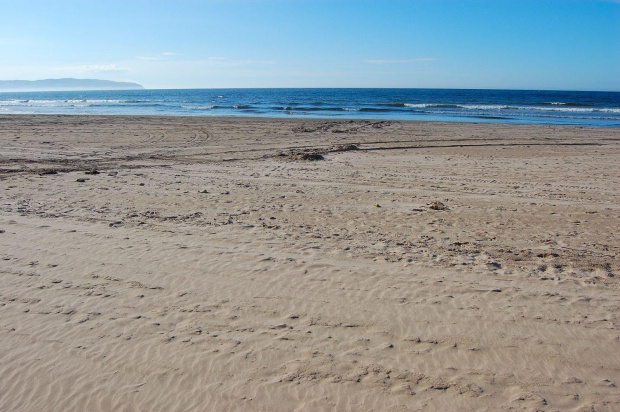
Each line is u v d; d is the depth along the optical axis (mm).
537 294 5426
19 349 4422
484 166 15438
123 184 11836
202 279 5844
